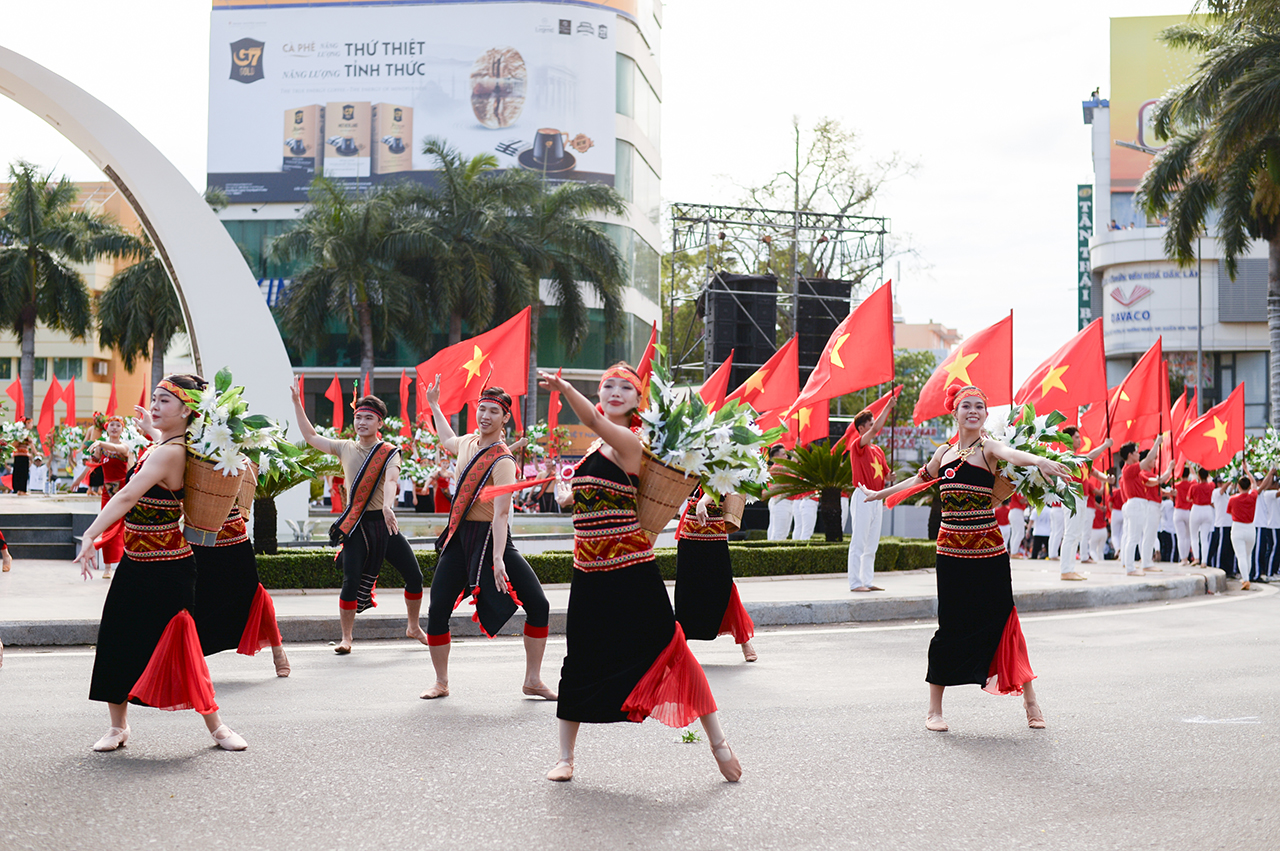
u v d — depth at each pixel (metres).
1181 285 56.47
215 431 5.48
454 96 51.94
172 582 5.50
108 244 43.94
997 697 7.28
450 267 39.78
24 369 44.91
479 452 7.19
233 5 52.94
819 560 15.52
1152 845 4.21
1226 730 6.26
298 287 40.03
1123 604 13.86
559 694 5.12
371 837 4.23
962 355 14.30
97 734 5.93
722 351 31.50
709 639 8.88
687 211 39.12
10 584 13.09
